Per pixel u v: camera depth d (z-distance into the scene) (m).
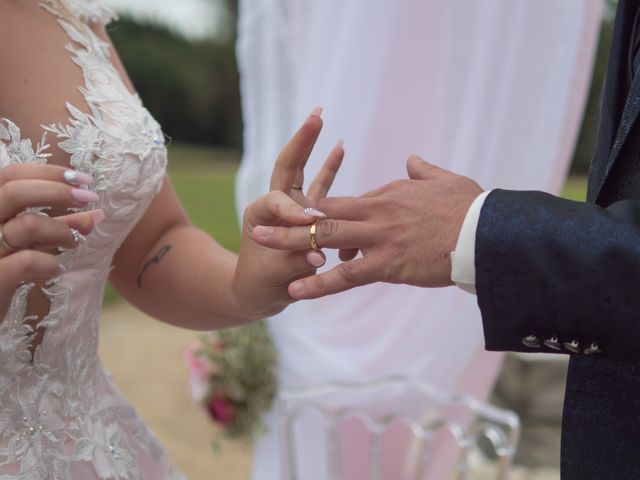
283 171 1.12
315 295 1.03
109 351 5.17
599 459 1.08
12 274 0.92
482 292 0.99
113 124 1.22
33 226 0.92
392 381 2.25
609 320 0.94
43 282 1.14
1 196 0.92
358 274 1.02
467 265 0.98
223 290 1.33
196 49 20.12
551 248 0.95
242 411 2.49
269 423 2.50
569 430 1.11
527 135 2.01
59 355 1.20
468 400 2.20
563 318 0.96
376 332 2.35
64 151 1.17
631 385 1.05
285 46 2.34
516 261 0.96
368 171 2.22
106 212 1.21
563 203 0.98
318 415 2.37
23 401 1.15
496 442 2.06
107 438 1.28
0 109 1.14
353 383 2.26
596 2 2.00
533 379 3.49
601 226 0.93
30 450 1.15
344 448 2.40
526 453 3.30
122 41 19.39
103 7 1.42
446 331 2.24
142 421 1.40
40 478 1.15
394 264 1.01
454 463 2.34
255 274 1.19
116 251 1.40
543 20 1.97
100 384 1.34
